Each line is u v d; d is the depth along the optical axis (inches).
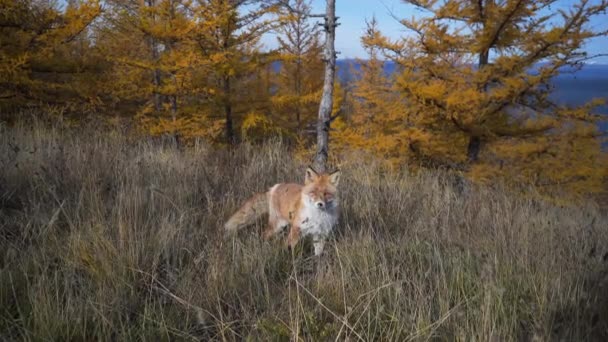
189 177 220.8
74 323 102.0
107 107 493.7
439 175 345.1
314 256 163.2
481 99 327.6
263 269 135.0
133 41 523.5
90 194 173.0
